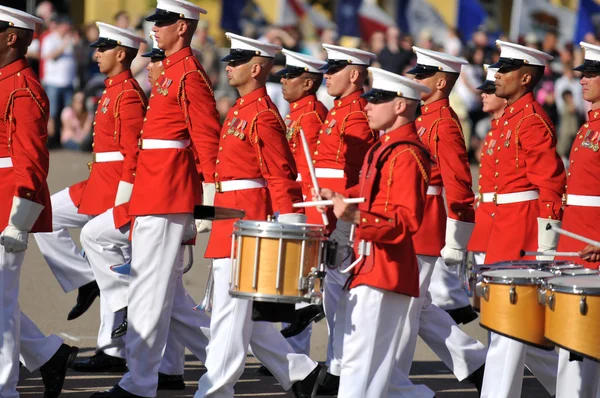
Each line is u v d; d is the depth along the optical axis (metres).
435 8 73.06
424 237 26.75
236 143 24.36
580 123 66.31
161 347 25.77
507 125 25.95
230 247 24.00
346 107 29.28
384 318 21.19
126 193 28.48
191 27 26.05
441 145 27.05
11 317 24.19
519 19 70.94
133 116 29.28
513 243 25.81
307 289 21.02
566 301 20.27
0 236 24.09
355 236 21.59
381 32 65.81
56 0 76.62
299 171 30.56
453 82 27.70
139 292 25.58
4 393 24.09
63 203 30.95
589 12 70.81
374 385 21.20
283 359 24.86
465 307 31.59
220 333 23.97
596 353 20.06
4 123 24.11
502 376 24.03
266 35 64.31
